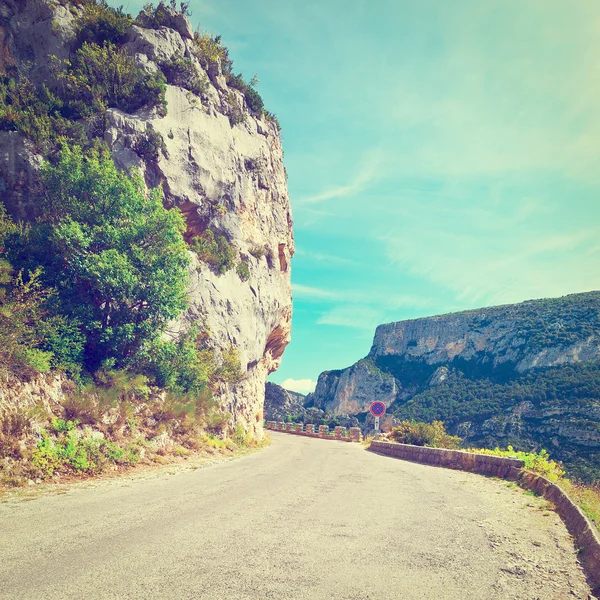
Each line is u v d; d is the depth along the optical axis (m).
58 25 20.83
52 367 11.66
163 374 16.11
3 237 13.40
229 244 25.77
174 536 5.32
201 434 17.14
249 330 25.27
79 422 11.09
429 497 9.02
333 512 7.12
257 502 7.71
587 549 5.09
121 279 13.08
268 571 4.24
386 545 5.32
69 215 13.33
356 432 38.47
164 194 21.17
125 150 19.62
